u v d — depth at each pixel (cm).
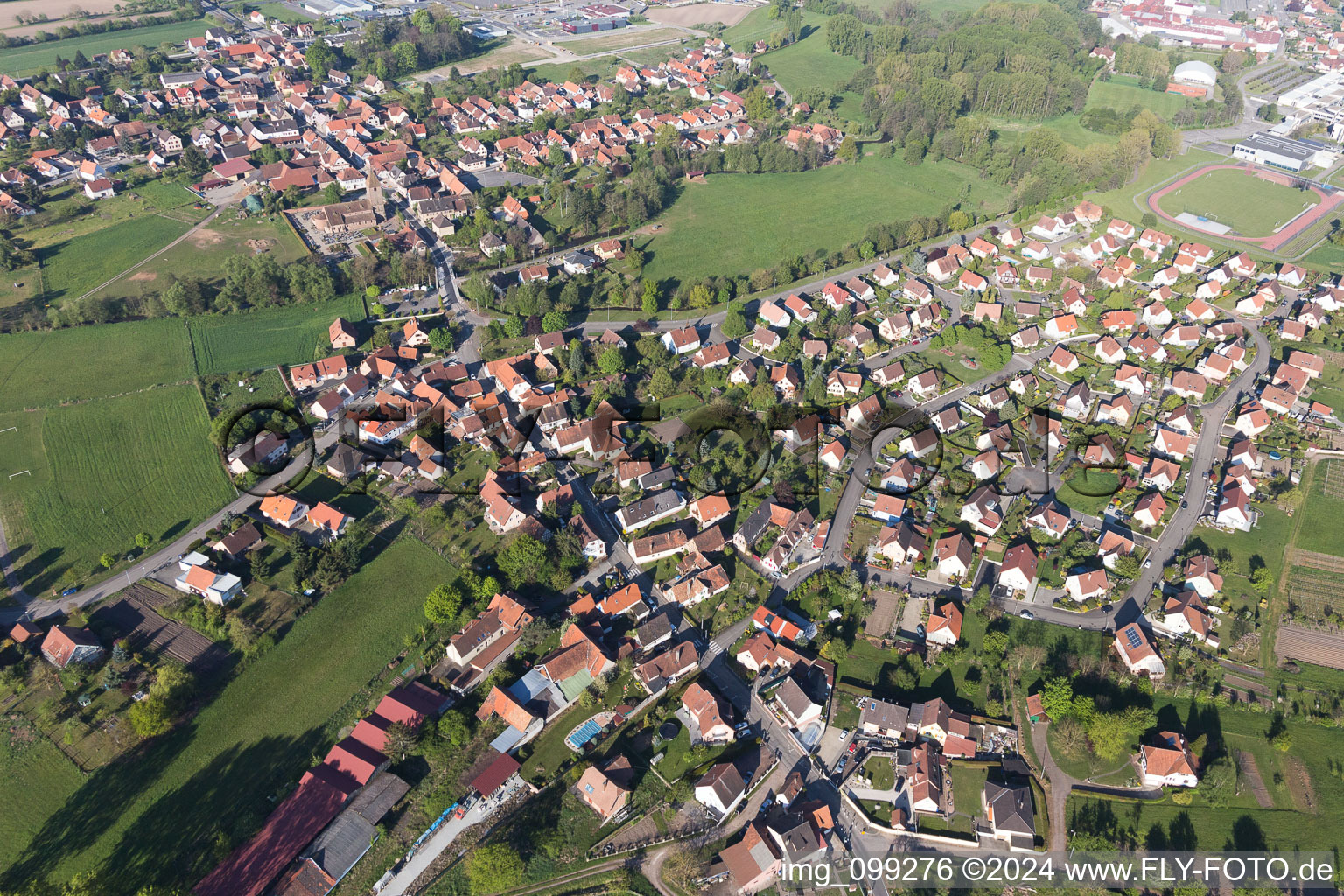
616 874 10738
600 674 12862
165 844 10844
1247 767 11944
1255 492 16700
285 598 14262
